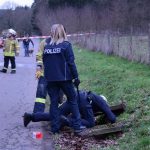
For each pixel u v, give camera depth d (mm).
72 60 7801
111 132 7656
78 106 8188
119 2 54625
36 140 7754
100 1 65312
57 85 7992
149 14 51719
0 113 9992
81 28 53594
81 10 65875
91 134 7664
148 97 9352
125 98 9875
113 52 23094
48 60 7867
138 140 6887
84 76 15383
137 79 12242
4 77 17469
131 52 18078
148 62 16047
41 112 8539
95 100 8344
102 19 50938
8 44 19156
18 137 7934
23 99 11898
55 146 7297
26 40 34125
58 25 7910
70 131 8102
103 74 14969
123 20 49625
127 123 7820
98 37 28078
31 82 15797
